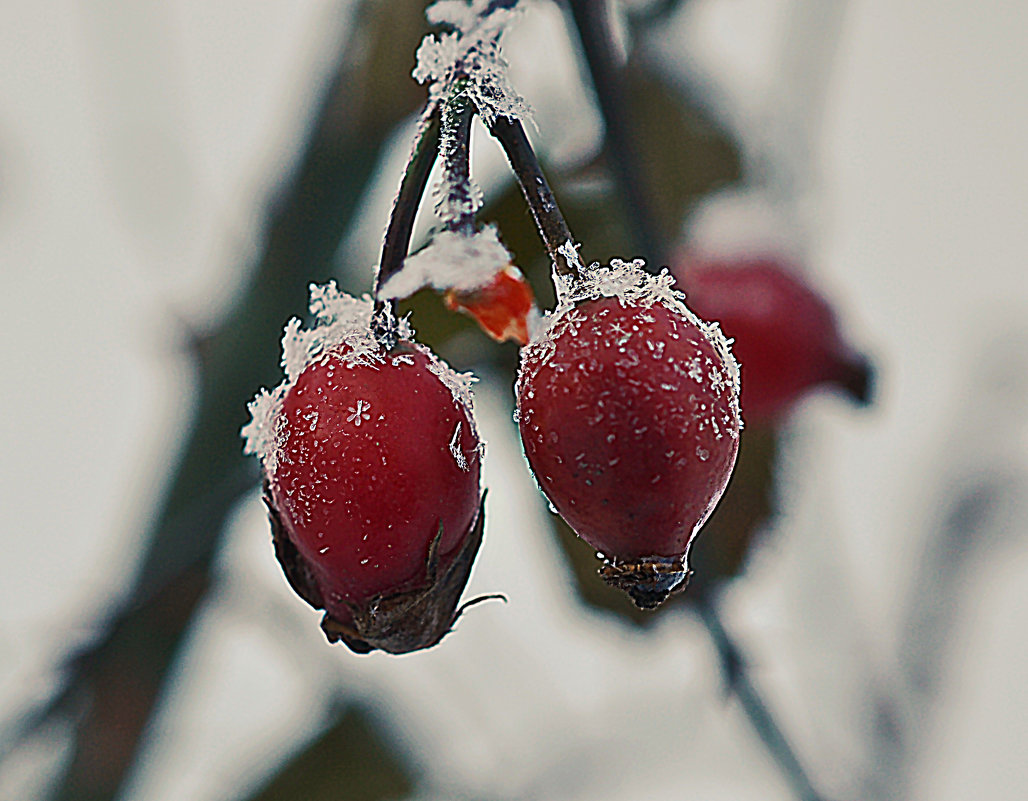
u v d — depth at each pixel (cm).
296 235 34
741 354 34
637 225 30
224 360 34
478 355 34
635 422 27
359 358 28
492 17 28
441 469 28
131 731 34
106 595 33
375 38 33
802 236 35
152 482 35
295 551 28
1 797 33
